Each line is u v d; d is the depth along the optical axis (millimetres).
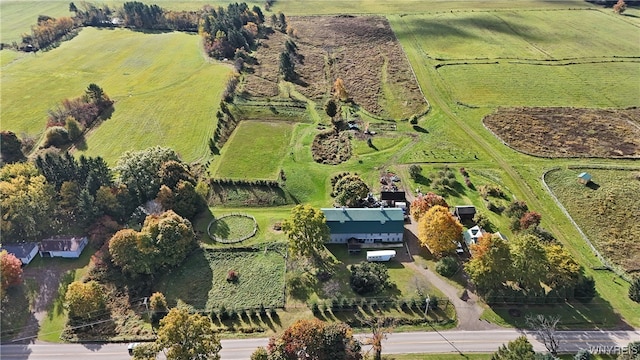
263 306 92000
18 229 106812
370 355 80938
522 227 108312
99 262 100500
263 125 158750
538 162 136875
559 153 140875
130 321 89625
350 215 108312
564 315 88875
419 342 84125
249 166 136000
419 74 197500
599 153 140500
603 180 128125
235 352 83062
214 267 102062
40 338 86500
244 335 86438
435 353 81875
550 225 112375
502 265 89812
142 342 85250
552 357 72500
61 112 158750
